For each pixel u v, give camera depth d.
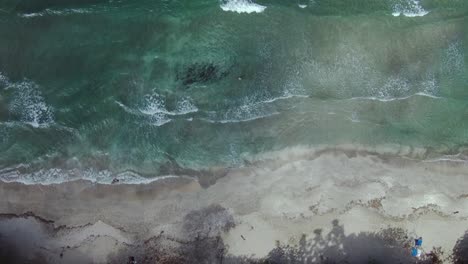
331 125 27.22
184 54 27.67
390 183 26.70
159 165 26.53
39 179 26.20
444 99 27.83
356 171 26.77
